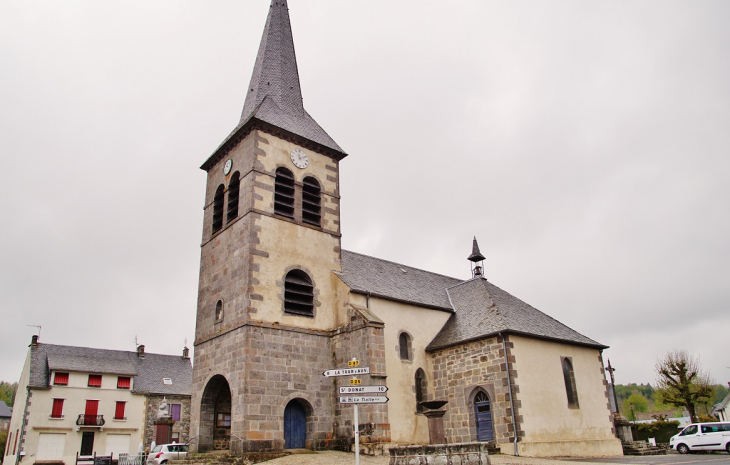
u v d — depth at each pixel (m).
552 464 18.52
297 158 25.67
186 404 49.44
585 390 26.52
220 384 22.69
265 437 19.72
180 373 52.69
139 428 46.06
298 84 29.73
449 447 15.48
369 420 20.44
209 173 27.72
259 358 20.62
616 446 26.62
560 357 25.95
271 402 20.38
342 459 18.42
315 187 25.80
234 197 24.89
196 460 20.12
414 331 26.02
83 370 45.00
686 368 45.28
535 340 24.92
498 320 24.94
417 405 24.42
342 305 23.69
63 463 41.81
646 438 44.22
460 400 24.48
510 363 23.11
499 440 22.50
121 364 48.34
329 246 25.36
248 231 22.52
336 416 21.98
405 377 24.44
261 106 25.70
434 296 29.36
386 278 28.14
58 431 42.62
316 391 21.97
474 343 24.58
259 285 21.80
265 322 21.39
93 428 43.88
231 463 18.64
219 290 23.53
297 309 22.92
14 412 47.09
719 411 71.19
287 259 23.27
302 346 22.20
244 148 24.84
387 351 24.19
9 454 44.91
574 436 24.61
